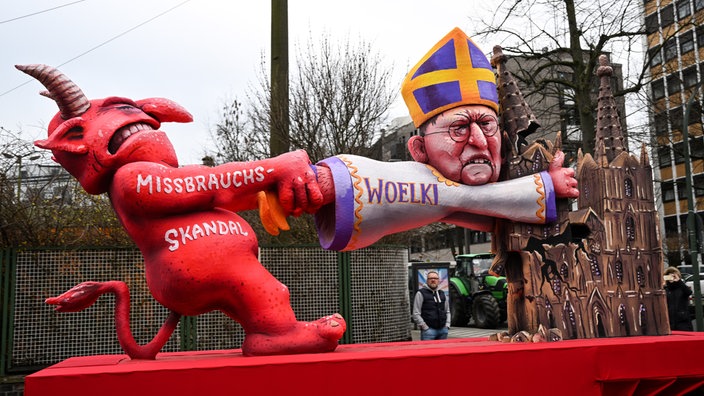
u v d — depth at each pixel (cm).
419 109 343
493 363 269
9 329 670
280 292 287
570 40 1239
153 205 274
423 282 1116
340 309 798
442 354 262
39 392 217
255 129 1278
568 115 1361
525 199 338
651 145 1592
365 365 250
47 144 280
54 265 695
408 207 321
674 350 301
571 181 349
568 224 351
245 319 284
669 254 2520
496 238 362
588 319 345
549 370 278
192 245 275
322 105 1138
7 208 730
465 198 331
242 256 283
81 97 288
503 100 367
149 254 284
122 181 273
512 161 355
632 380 290
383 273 842
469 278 1505
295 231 949
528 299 340
